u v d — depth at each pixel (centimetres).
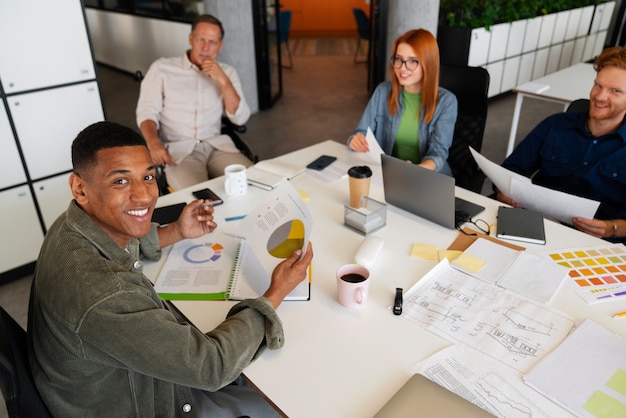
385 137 235
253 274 132
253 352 101
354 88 600
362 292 115
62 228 94
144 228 102
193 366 89
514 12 520
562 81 324
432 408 88
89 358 87
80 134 94
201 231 145
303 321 114
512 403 91
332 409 92
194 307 120
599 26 683
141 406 99
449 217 150
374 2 514
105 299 84
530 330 109
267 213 132
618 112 172
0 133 227
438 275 130
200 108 273
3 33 215
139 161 96
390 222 158
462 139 229
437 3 430
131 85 613
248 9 470
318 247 145
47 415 93
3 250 245
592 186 185
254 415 119
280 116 505
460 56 498
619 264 131
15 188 239
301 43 875
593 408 89
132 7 590
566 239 145
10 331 97
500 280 126
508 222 151
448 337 108
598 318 112
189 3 508
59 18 229
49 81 235
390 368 100
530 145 206
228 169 179
